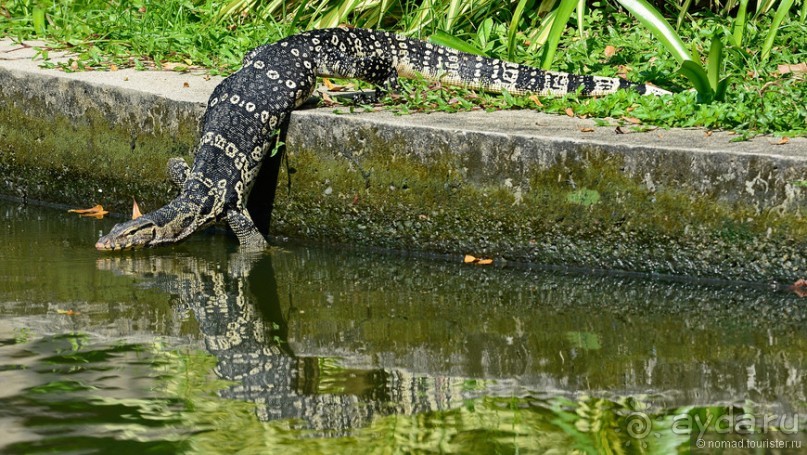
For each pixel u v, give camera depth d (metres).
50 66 13.55
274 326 8.20
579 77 12.58
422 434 5.96
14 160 13.66
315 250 11.16
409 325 8.30
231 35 15.62
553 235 10.17
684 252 9.66
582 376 7.02
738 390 6.73
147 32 15.48
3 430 5.91
